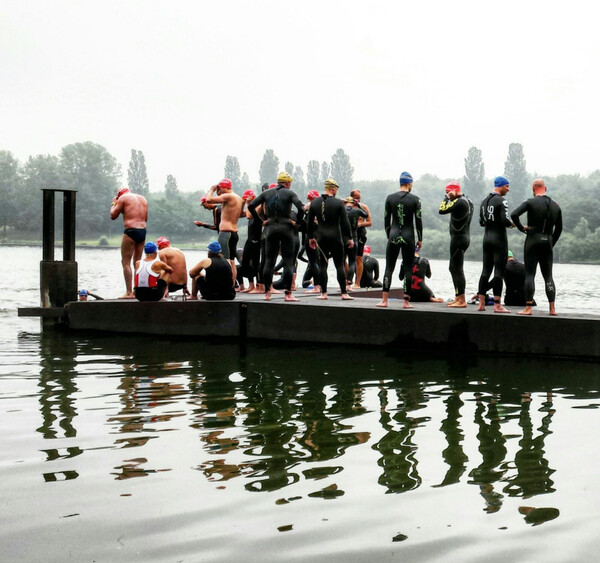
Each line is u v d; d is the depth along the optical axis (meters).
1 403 7.89
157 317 13.66
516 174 154.25
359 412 7.68
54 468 5.71
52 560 4.14
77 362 10.64
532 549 4.32
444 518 4.78
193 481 5.45
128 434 6.70
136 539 4.42
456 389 8.91
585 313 11.96
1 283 33.25
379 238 113.06
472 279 46.03
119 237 168.88
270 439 6.60
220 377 9.57
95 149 168.88
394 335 12.06
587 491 5.30
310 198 15.99
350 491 5.27
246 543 4.38
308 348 12.14
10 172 168.00
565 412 7.75
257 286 15.96
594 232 120.75
